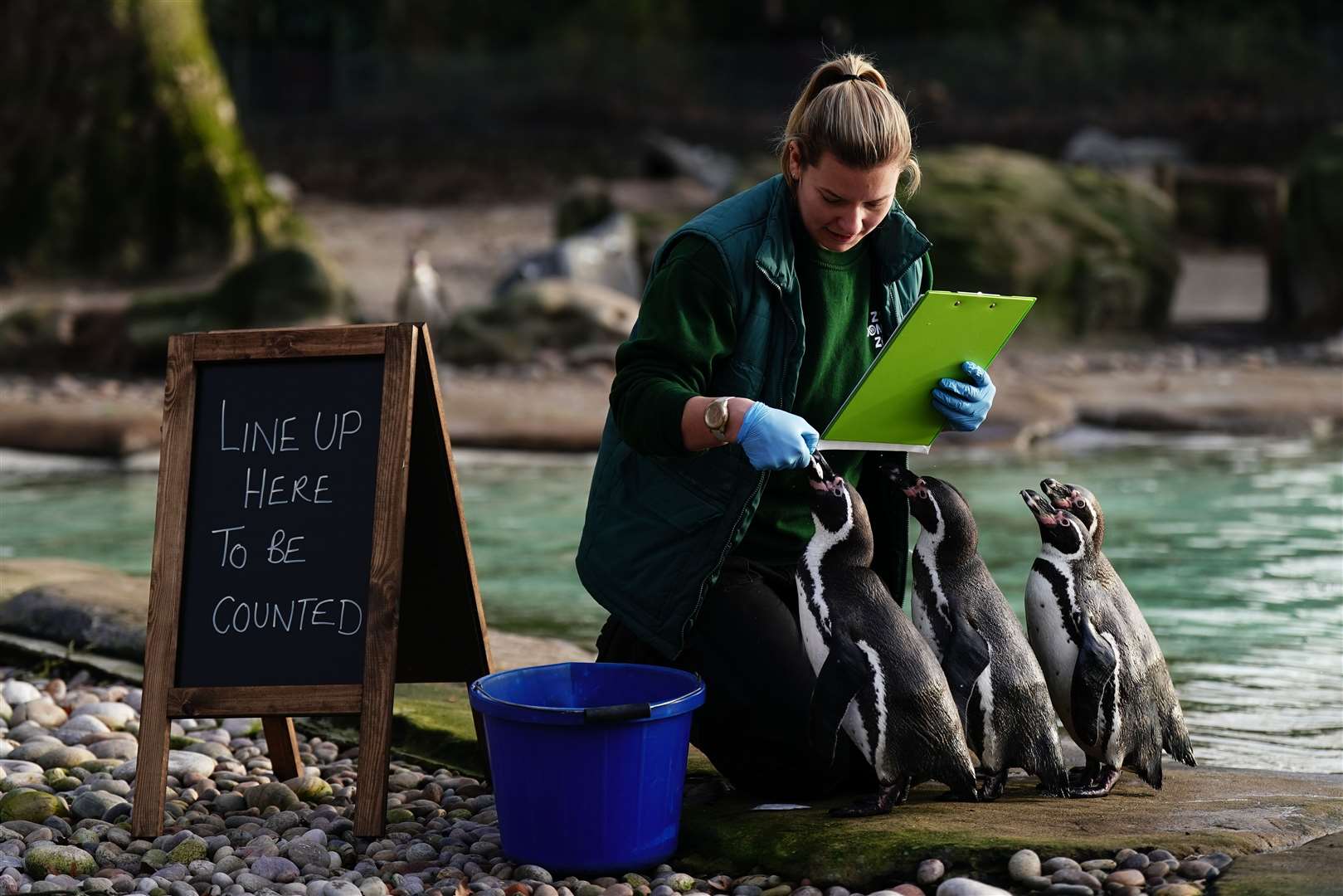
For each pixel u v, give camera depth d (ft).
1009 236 49.16
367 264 67.67
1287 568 22.06
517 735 10.66
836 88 10.51
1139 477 29.25
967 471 29.94
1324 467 30.19
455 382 40.22
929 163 52.44
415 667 12.73
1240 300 60.44
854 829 10.59
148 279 59.88
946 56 109.50
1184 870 9.71
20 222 59.31
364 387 11.96
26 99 59.26
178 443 12.17
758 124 108.99
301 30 119.65
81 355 43.65
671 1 124.16
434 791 12.80
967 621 10.97
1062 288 49.42
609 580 11.56
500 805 11.03
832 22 110.22
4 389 40.06
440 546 12.12
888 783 10.85
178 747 14.39
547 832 10.71
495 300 45.37
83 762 13.66
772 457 10.21
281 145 105.40
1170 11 114.21
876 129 10.32
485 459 32.24
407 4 124.88
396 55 115.65
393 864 11.10
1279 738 14.64
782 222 11.11
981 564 11.21
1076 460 31.22
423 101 113.70
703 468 11.15
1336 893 9.10
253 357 12.19
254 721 15.20
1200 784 11.70
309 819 12.14
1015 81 108.06
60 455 31.83
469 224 85.71
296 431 12.05
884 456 11.82
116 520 26.30
